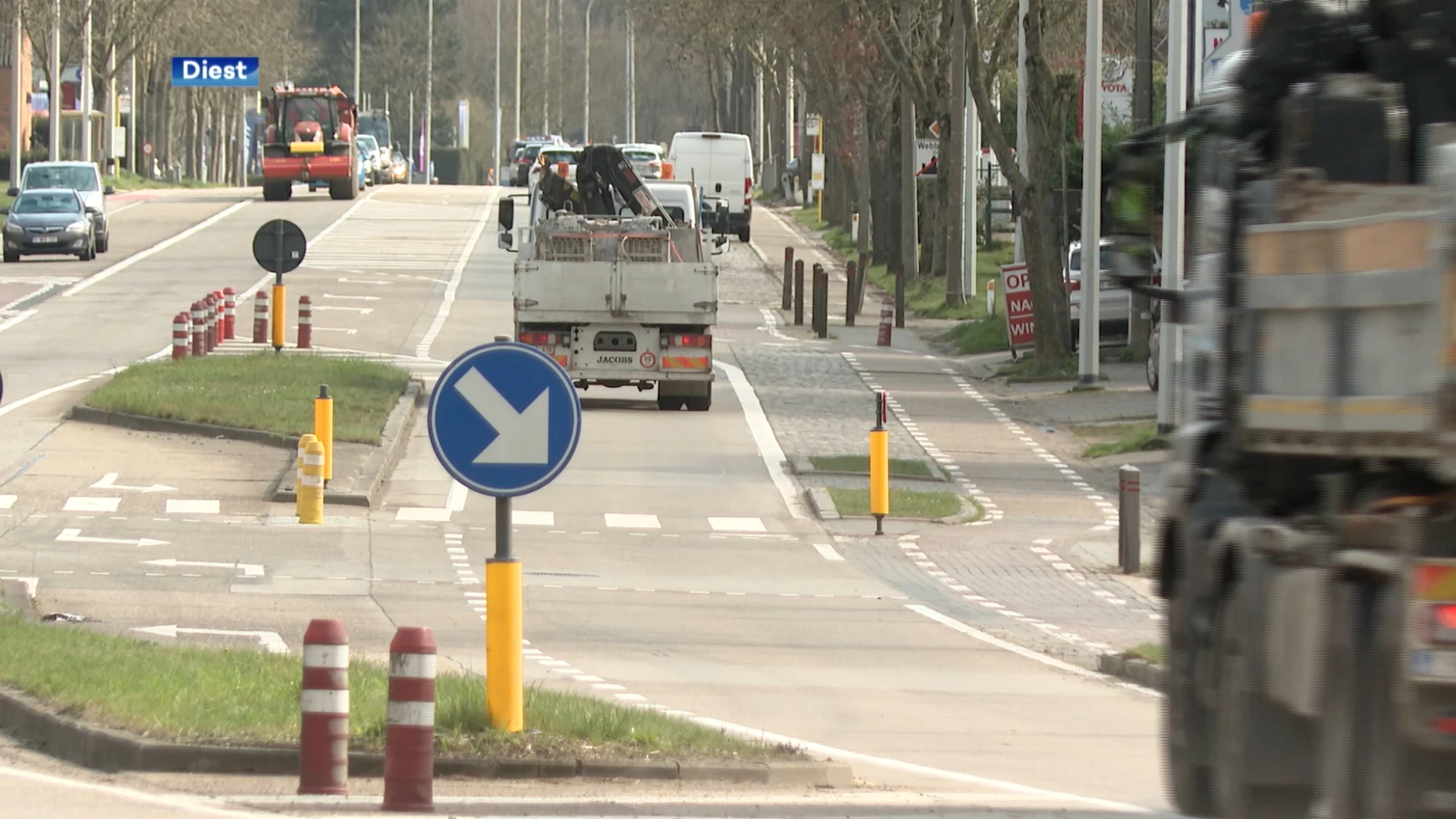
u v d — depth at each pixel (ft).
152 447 333.01
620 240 399.65
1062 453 377.09
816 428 393.91
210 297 481.05
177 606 214.07
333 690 124.98
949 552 279.08
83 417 359.05
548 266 389.60
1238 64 121.39
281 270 459.32
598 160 436.35
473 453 136.15
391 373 418.10
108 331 518.37
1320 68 114.83
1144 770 147.23
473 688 151.74
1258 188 113.19
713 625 218.59
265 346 490.90
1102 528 301.43
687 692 178.91
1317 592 99.91
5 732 143.64
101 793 121.19
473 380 135.64
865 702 177.99
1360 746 95.14
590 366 393.50
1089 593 250.37
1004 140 480.64
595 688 178.70
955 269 646.33
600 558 263.70
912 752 154.51
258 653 173.78
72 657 160.25
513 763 133.18
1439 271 92.79
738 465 347.77
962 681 191.42
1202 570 120.67
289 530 271.90
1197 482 124.06
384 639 199.41
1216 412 120.98
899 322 609.42
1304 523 106.22
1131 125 568.41
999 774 144.87
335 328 536.01
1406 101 107.76
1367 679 94.84
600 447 358.84
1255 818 110.42
